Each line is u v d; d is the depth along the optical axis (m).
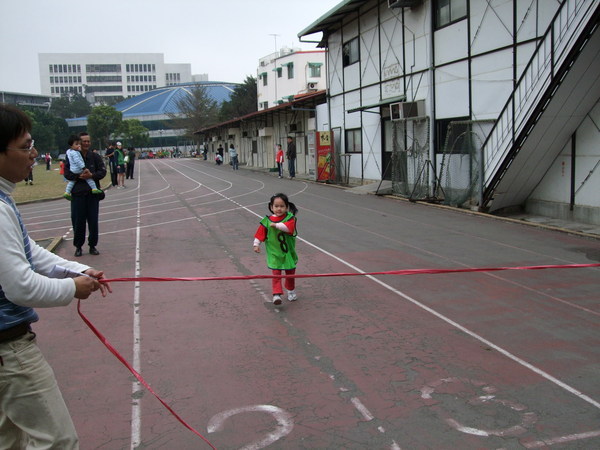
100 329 5.82
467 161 13.96
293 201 17.38
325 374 4.61
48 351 5.24
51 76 154.62
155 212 15.80
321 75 49.59
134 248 10.17
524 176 12.52
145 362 4.93
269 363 4.86
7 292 2.33
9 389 2.43
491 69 13.66
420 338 5.38
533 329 5.57
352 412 3.98
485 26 13.72
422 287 7.14
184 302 6.71
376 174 20.88
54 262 2.86
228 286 7.41
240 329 5.73
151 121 101.88
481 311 6.15
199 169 42.31
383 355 4.98
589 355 4.91
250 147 44.53
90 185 9.34
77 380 4.59
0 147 2.43
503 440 3.57
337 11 20.83
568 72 10.05
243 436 3.68
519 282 7.29
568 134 11.66
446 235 10.73
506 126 12.09
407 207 15.07
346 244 10.08
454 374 4.56
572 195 11.81
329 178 24.06
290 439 3.64
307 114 29.53
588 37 9.58
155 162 62.81
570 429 3.69
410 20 17.33
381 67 19.70
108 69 158.25
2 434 2.61
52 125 75.44
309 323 5.87
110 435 3.73
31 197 22.11
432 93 16.17
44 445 2.51
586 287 7.00
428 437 3.62
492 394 4.20
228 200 18.33
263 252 9.55
